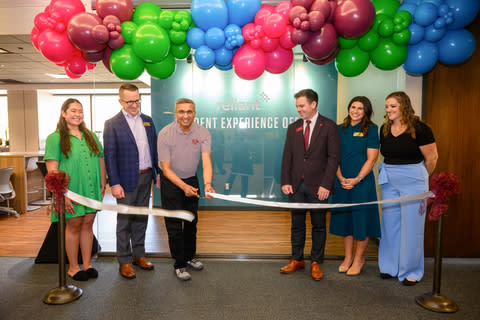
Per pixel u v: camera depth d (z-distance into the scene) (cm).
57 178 219
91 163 256
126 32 231
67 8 230
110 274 272
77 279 257
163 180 257
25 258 318
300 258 278
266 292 238
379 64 250
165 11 237
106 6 224
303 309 212
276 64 251
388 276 263
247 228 448
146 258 314
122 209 232
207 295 232
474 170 305
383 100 372
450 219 309
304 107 248
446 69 303
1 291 241
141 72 248
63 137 243
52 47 231
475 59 301
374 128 261
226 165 555
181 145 250
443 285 250
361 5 215
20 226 457
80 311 210
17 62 733
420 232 248
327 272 279
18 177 540
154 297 229
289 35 231
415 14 234
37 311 210
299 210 271
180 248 260
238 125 551
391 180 254
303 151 260
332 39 227
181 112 238
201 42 242
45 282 258
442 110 304
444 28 238
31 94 1073
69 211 238
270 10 237
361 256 274
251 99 549
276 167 551
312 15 214
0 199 484
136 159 261
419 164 245
